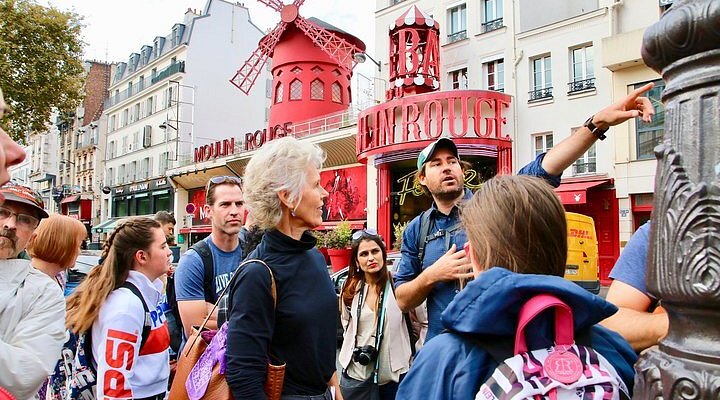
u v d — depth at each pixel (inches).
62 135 1860.2
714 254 29.2
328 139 762.2
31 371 65.0
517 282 37.0
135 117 1417.3
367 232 138.1
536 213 42.6
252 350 64.6
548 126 553.3
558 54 549.3
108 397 83.0
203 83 1273.4
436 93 566.9
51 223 100.0
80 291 94.4
